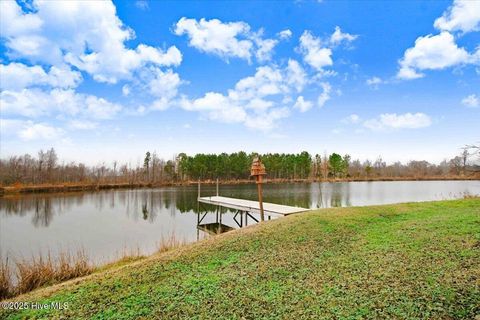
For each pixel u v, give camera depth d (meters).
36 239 14.95
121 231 16.86
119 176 69.00
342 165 73.44
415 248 6.37
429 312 3.77
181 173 70.88
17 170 51.91
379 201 27.58
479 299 3.94
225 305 4.43
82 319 4.27
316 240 7.71
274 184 63.16
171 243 11.23
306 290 4.77
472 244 6.21
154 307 4.50
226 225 18.48
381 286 4.64
